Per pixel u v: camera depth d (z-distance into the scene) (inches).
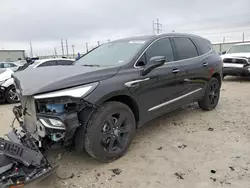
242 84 384.2
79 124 112.9
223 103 253.1
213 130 173.0
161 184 109.5
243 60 388.2
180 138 160.9
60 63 387.2
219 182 109.1
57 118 105.6
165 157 134.8
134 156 136.9
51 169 104.0
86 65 151.9
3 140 101.8
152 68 140.8
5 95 305.3
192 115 209.6
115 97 131.7
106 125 125.3
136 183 111.2
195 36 209.5
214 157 132.3
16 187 90.8
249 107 233.0
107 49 171.9
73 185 111.4
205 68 199.8
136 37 172.2
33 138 118.9
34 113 112.4
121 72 132.7
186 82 179.2
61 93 107.7
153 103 152.0
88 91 114.6
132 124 137.9
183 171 119.6
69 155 140.7
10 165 97.2
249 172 116.1
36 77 120.6
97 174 120.1
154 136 165.3
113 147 131.6
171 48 172.7
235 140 153.5
